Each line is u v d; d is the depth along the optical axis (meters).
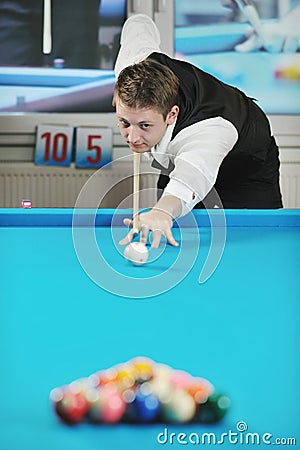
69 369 1.20
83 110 4.55
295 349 1.28
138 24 2.84
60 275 1.59
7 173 4.45
